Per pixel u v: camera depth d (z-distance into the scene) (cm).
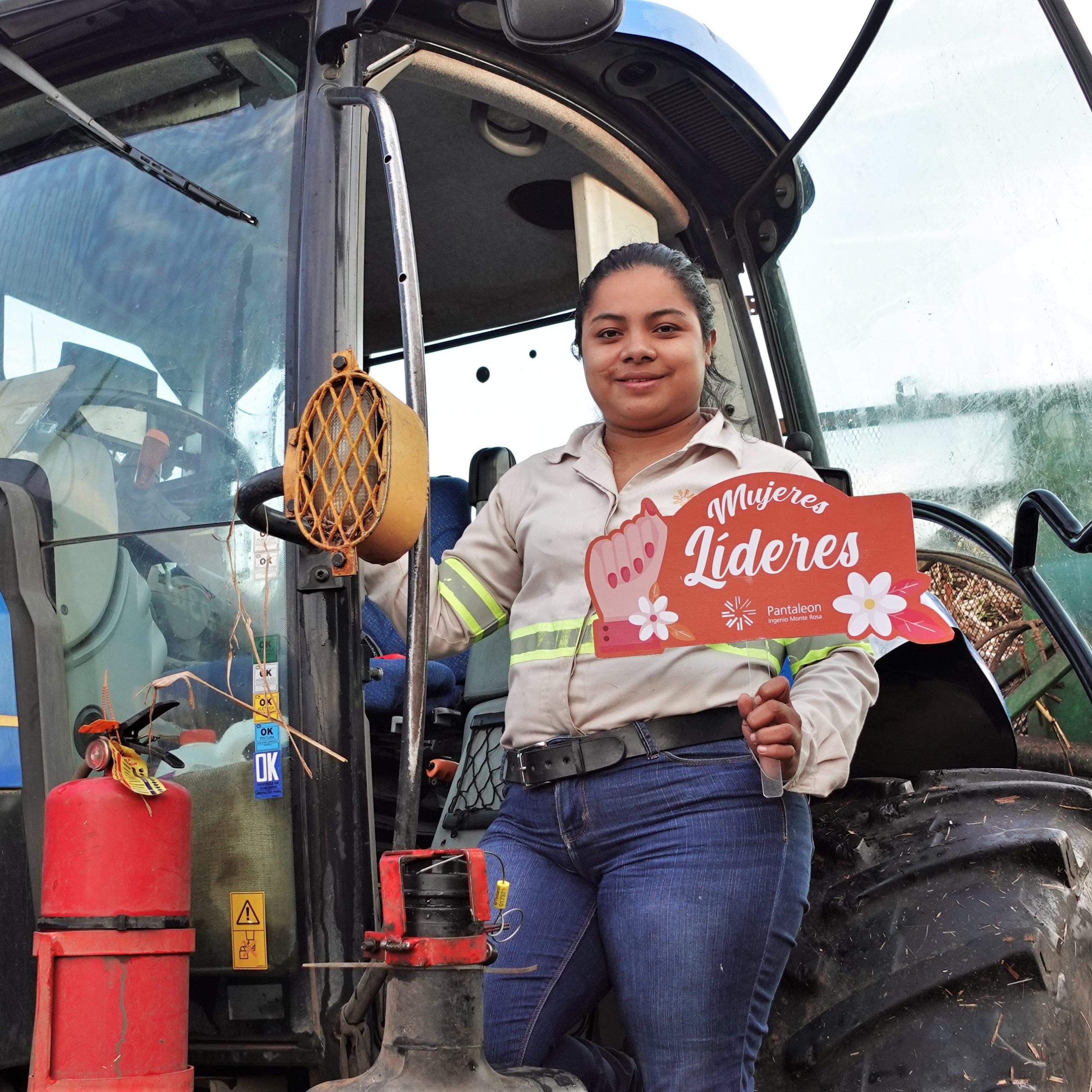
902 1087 160
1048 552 309
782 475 150
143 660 184
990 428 272
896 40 250
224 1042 170
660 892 149
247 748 176
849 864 191
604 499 166
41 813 175
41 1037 147
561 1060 168
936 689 219
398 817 149
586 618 160
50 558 192
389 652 293
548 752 158
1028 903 175
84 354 203
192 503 188
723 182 281
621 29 235
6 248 214
